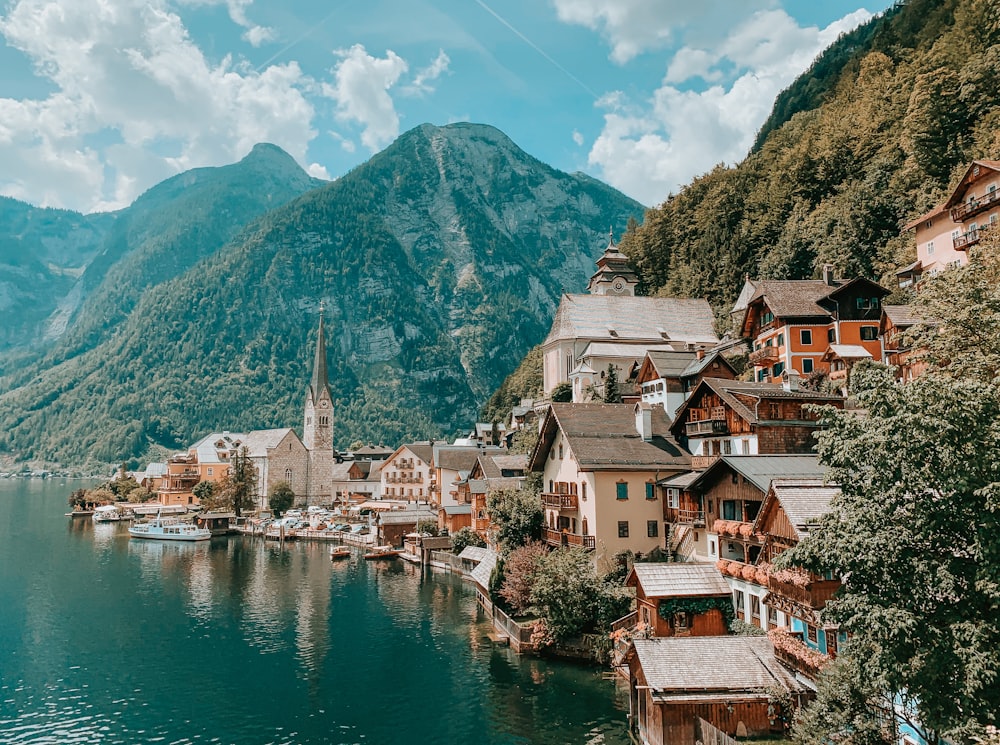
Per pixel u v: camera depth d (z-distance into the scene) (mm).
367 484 167500
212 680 49062
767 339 82250
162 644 57469
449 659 51781
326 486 172125
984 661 17391
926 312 33719
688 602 40719
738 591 40469
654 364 71062
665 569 42438
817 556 21844
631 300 127500
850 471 22156
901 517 20375
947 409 19766
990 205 65000
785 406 50844
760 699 31578
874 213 104375
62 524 142125
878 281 96125
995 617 18375
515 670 47562
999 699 17906
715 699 31562
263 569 91375
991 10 109000
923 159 100500
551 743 36812
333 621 63938
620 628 46375
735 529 41469
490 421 186375
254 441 173125
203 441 172750
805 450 49969
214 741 39719
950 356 30031
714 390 54594
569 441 58031
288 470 166375
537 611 50406
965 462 19125
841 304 75000
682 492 52562
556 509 61281
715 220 153125
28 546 110812
